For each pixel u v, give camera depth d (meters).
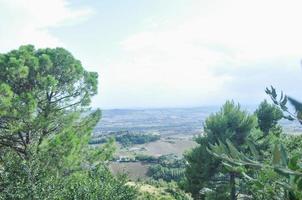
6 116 18.67
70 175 18.97
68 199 15.88
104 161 21.75
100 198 16.77
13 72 18.98
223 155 2.00
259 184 2.24
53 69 21.08
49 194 14.61
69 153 18.27
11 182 14.09
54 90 20.25
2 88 17.86
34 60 19.89
